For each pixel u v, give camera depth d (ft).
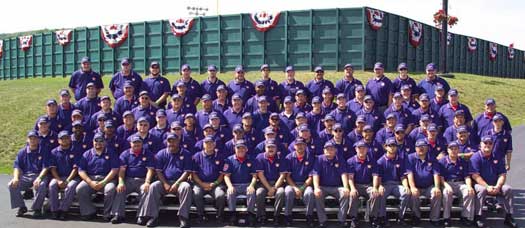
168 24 91.76
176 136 31.14
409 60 92.48
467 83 87.76
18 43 120.98
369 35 81.25
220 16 86.94
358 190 30.83
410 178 30.32
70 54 106.83
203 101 35.88
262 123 35.42
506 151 34.01
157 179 31.30
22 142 54.39
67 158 32.32
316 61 81.92
